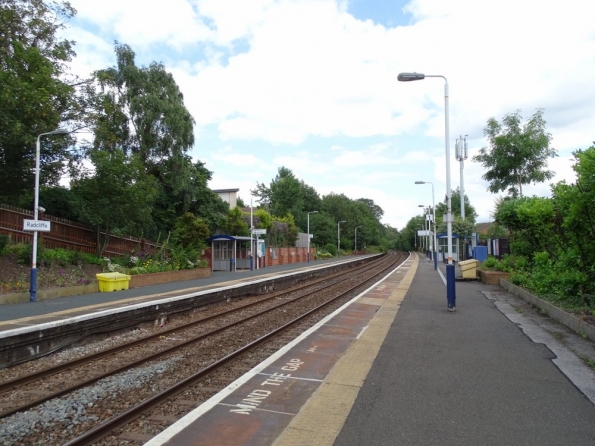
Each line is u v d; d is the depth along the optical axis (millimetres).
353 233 103062
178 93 34594
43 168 20422
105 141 22953
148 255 26125
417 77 14797
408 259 62000
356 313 12688
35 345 9633
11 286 15844
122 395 6660
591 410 5117
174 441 4367
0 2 18719
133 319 12773
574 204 10234
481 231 64438
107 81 24172
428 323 10727
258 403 5414
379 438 4387
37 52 17469
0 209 19594
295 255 55875
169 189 35406
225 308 16859
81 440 4836
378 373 6578
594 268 10914
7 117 16062
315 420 4820
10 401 6652
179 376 7590
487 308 13102
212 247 35906
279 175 102875
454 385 6020
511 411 5082
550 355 7574
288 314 14719
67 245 22938
